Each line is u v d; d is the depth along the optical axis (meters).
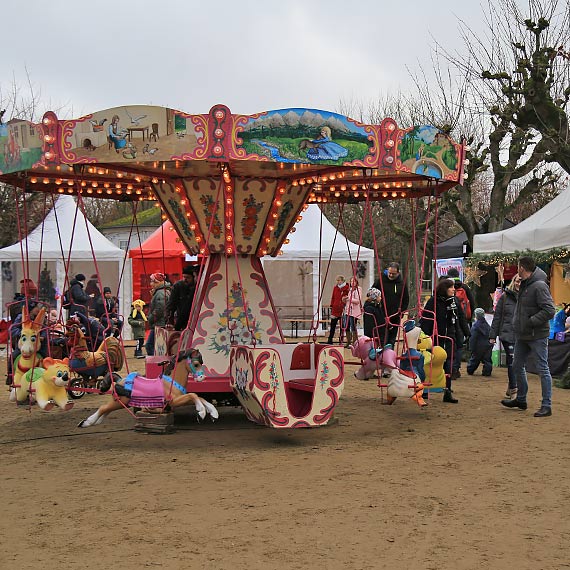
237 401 10.27
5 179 10.26
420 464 7.18
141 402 8.71
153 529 5.22
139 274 22.73
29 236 21.69
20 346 9.26
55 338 10.60
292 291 28.30
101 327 12.27
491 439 8.33
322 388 8.45
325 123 7.93
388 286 13.59
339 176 9.52
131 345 20.05
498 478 6.62
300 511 5.63
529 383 13.36
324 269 28.19
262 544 4.89
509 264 17.30
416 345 10.34
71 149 7.82
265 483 6.48
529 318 9.74
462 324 13.20
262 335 9.89
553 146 21.47
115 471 6.99
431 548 4.81
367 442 8.27
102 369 10.60
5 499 6.05
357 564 4.53
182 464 7.26
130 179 10.52
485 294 21.55
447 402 11.02
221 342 9.71
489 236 16.33
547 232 15.01
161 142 7.64
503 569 4.45
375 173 10.09
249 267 10.02
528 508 5.70
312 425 8.39
